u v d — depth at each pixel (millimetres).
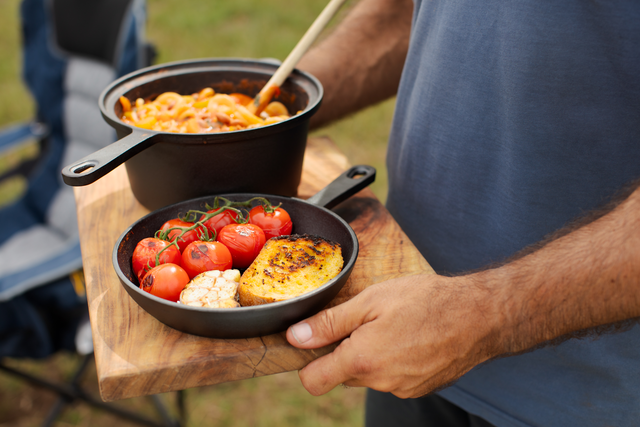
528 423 1023
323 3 5551
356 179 1020
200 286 757
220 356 710
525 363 998
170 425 1865
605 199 832
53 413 1861
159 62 4363
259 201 926
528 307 686
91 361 2033
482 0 861
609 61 768
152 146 895
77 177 724
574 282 663
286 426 1938
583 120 812
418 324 690
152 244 800
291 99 1117
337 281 721
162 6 5504
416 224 1093
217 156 900
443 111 961
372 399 1380
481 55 881
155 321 765
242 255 846
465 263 1034
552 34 787
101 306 788
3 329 1650
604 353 912
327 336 708
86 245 929
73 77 2262
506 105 866
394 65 1263
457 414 1227
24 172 2371
